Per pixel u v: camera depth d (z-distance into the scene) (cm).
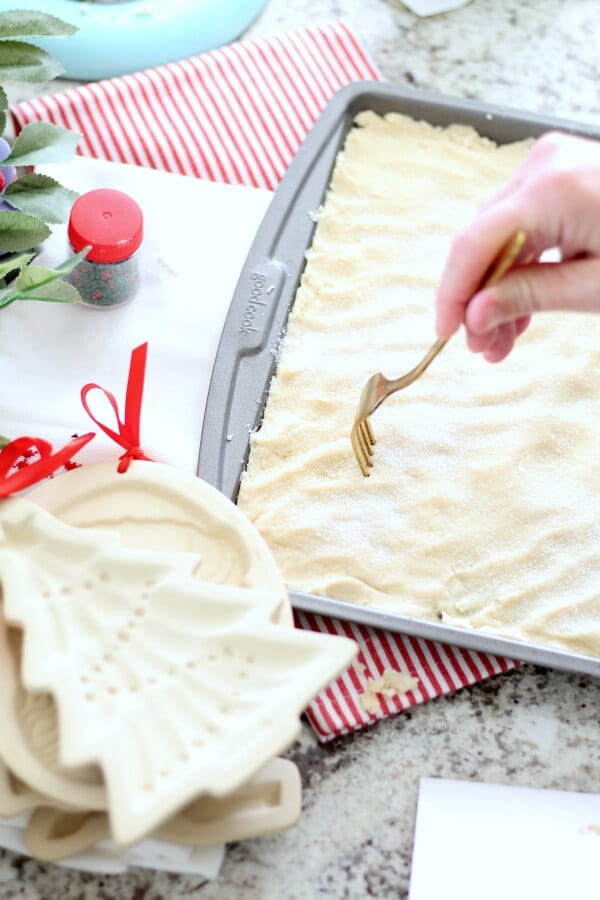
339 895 70
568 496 81
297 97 99
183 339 86
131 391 72
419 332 87
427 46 105
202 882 70
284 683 61
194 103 97
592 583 78
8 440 70
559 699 77
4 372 83
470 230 64
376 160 94
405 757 75
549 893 69
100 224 81
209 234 90
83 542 65
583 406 85
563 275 65
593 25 108
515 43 106
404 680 76
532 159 68
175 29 99
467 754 75
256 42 100
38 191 79
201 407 84
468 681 76
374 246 90
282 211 89
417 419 83
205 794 59
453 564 78
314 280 88
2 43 75
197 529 72
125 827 56
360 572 77
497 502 81
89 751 58
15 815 63
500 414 84
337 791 73
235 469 79
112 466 73
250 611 63
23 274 69
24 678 61
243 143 97
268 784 66
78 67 98
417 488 81
